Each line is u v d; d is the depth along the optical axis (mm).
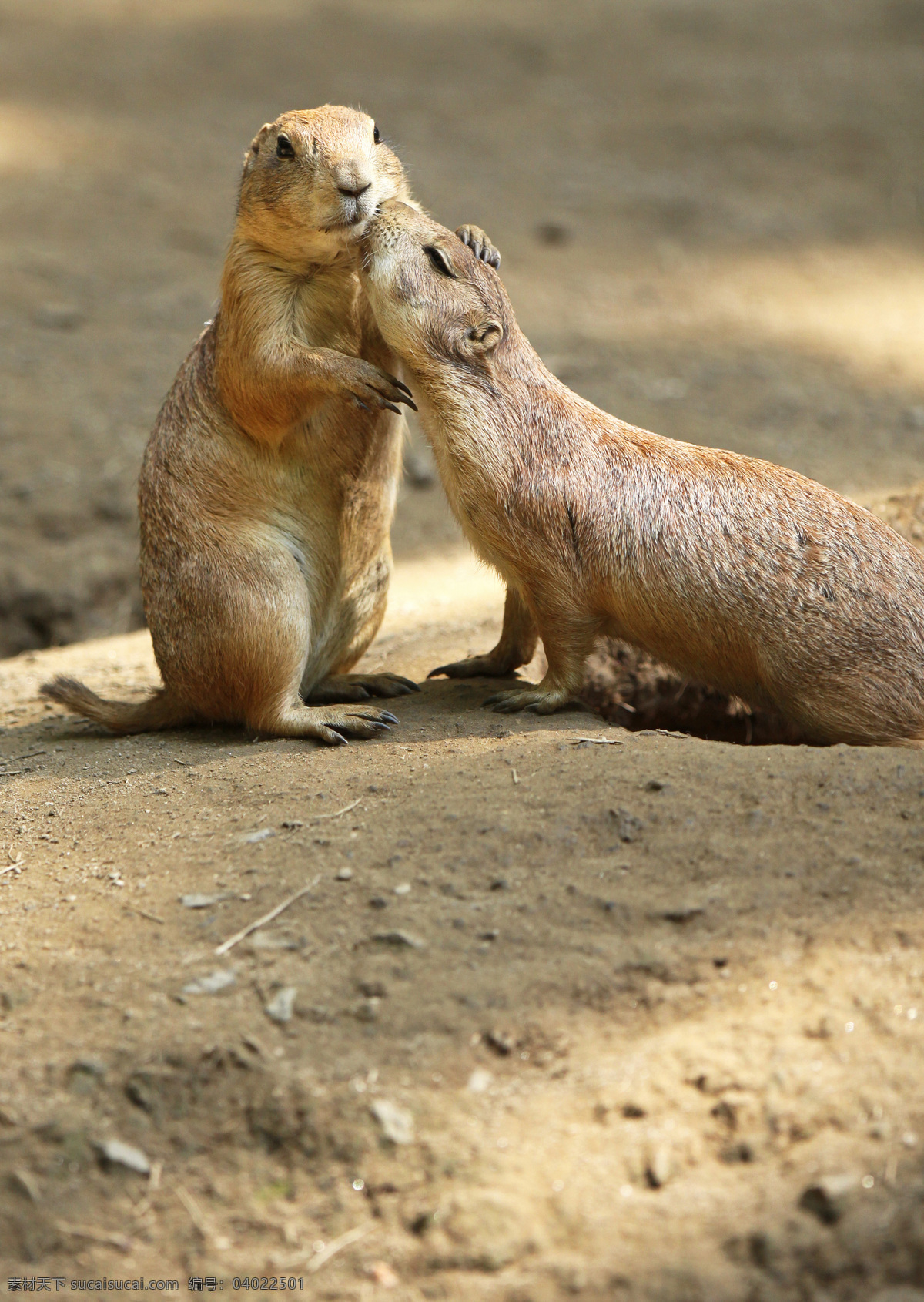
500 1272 5078
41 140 27594
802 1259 4977
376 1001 6141
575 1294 4957
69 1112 5766
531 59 35094
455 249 9070
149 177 25938
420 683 10602
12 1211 5441
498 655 10383
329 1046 5938
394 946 6445
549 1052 5844
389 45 35812
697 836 7023
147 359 19531
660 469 8953
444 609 13219
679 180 27562
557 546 8930
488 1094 5688
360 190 8812
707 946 6289
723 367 19703
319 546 9898
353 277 9484
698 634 8781
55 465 16875
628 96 32562
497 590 13695
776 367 19719
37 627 15156
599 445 9070
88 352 19719
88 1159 5621
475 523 9094
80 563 15484
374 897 6812
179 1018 6156
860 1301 4844
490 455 8922
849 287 22891
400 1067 5816
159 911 7000
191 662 9625
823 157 28766
